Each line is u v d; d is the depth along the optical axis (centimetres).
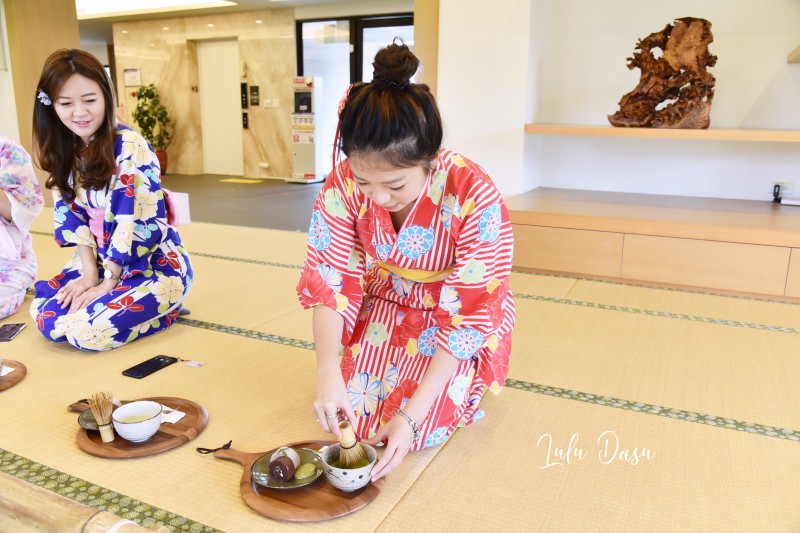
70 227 214
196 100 877
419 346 151
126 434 146
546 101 387
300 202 598
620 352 215
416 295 151
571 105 382
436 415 146
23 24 504
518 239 323
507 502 131
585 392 184
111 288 215
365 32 757
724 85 348
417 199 134
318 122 773
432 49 365
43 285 223
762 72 340
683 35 304
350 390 152
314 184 768
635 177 377
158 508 127
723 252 286
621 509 129
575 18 371
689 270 294
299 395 179
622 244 303
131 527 91
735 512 129
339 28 770
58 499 98
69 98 186
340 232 142
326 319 142
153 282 216
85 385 184
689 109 310
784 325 246
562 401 178
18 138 534
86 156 196
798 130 319
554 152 393
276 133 820
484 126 362
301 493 131
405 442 127
